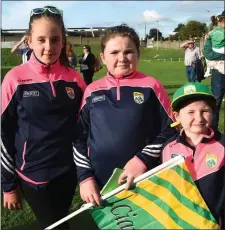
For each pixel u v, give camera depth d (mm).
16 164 2896
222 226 2596
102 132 2689
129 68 2738
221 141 2629
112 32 2740
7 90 2811
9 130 2854
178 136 2705
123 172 2586
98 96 2760
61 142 2863
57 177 2871
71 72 3023
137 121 2660
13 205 2914
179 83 17703
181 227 2428
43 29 2809
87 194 2611
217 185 2572
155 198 2496
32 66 2885
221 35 7465
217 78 7598
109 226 2551
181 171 2502
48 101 2826
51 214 2934
